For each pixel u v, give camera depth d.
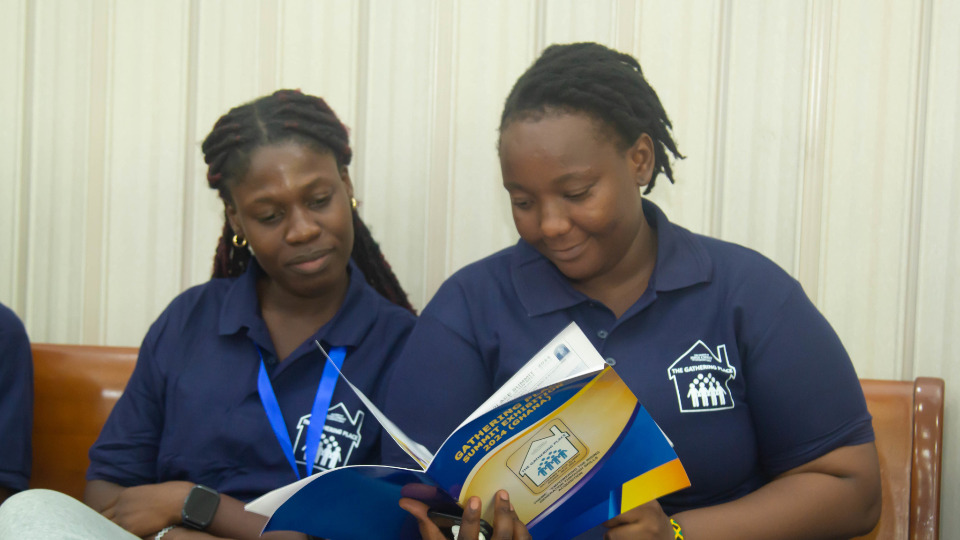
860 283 1.60
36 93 1.87
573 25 1.69
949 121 1.54
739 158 1.64
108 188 1.86
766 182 1.63
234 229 1.43
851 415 1.08
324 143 1.34
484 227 1.75
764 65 1.62
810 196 1.61
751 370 1.09
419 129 1.76
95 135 1.86
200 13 1.82
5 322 1.48
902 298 1.58
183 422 1.32
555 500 0.91
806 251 1.62
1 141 1.88
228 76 1.82
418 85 1.76
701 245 1.15
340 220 1.31
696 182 1.65
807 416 1.07
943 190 1.55
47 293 1.89
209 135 1.37
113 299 1.87
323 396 1.30
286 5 1.79
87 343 1.88
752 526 1.01
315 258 1.29
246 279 1.41
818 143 1.60
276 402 1.30
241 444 1.29
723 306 1.11
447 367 1.15
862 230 1.59
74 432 1.59
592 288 1.14
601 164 1.01
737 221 1.64
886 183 1.58
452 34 1.74
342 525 0.93
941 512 1.56
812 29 1.59
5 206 1.88
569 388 0.87
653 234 1.19
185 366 1.37
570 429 0.89
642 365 1.07
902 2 1.56
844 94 1.59
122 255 1.87
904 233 1.58
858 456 1.07
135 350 1.62
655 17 1.66
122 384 1.60
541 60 1.11
